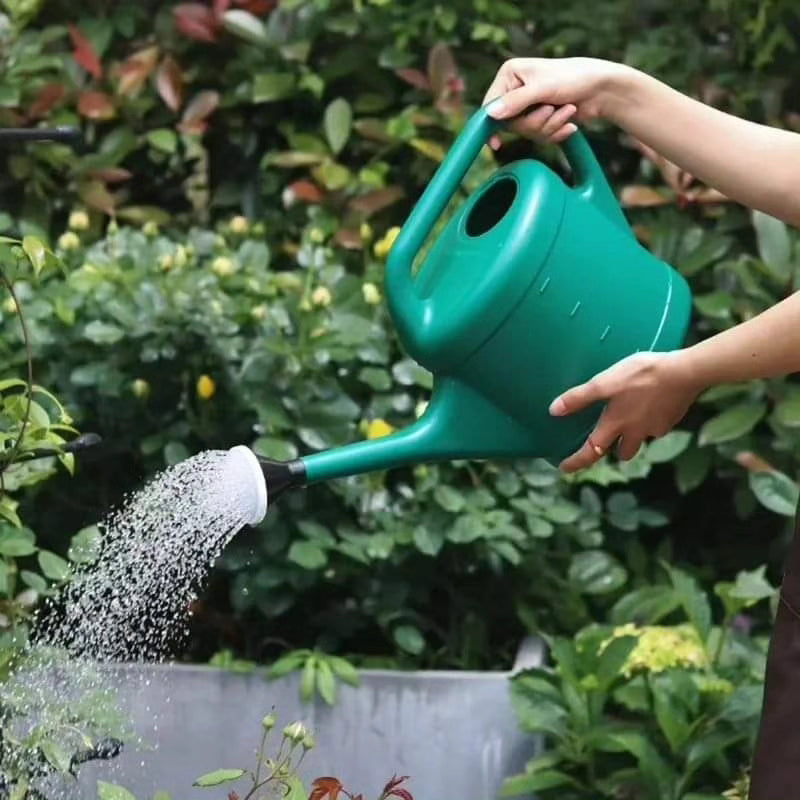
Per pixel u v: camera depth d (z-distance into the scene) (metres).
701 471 4.11
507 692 3.46
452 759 3.47
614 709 3.52
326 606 3.92
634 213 4.40
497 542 3.67
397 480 3.86
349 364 3.86
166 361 3.76
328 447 3.69
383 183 4.39
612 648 3.37
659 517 4.04
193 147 4.56
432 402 2.45
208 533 2.36
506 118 2.46
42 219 4.44
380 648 3.95
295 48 4.51
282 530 3.68
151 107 4.63
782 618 2.34
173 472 2.37
